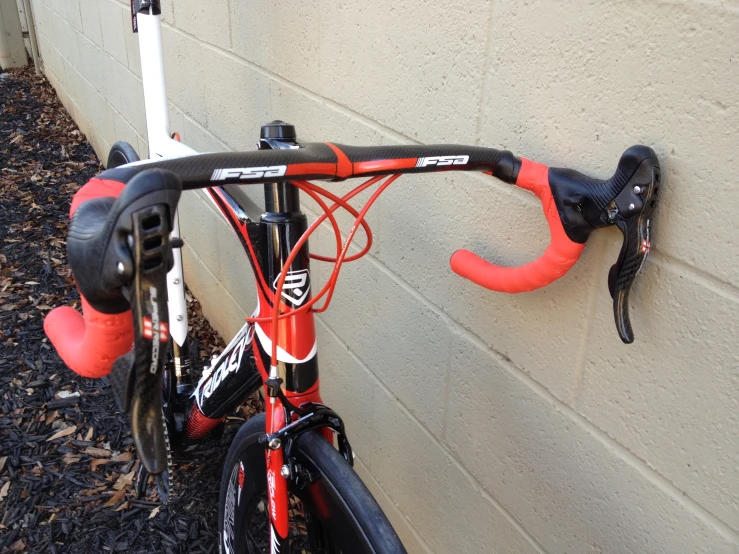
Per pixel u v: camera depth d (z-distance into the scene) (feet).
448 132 3.99
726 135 2.49
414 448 5.13
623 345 3.16
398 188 4.62
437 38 3.89
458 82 3.82
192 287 9.94
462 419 4.50
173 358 5.90
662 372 2.99
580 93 3.05
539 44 3.22
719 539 2.87
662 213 2.81
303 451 3.40
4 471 6.79
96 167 15.15
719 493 2.83
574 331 3.43
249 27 6.12
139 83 10.44
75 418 7.54
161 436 1.84
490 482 4.35
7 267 10.75
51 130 17.17
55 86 19.79
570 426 3.59
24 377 8.18
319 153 2.61
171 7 7.91
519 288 3.12
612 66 2.87
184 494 6.54
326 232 5.66
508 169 3.00
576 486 3.64
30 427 7.39
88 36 13.29
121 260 1.64
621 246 3.03
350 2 4.59
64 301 9.87
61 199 13.46
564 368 3.55
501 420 4.13
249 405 7.75
